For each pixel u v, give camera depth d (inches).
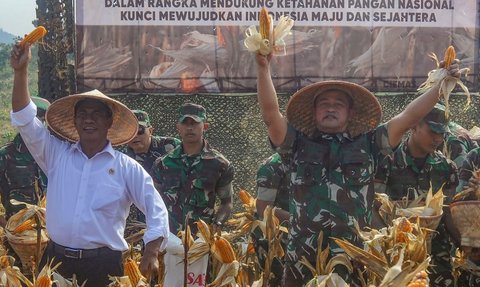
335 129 192.1
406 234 185.0
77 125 191.9
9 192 274.8
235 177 424.2
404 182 225.3
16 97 188.5
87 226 187.5
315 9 422.9
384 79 427.5
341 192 189.8
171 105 424.2
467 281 240.5
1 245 232.5
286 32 183.0
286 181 233.9
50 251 192.4
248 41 182.4
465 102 430.6
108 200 188.9
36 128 192.2
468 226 213.0
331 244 190.7
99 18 416.8
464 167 229.1
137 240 238.5
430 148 219.9
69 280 188.9
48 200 193.2
